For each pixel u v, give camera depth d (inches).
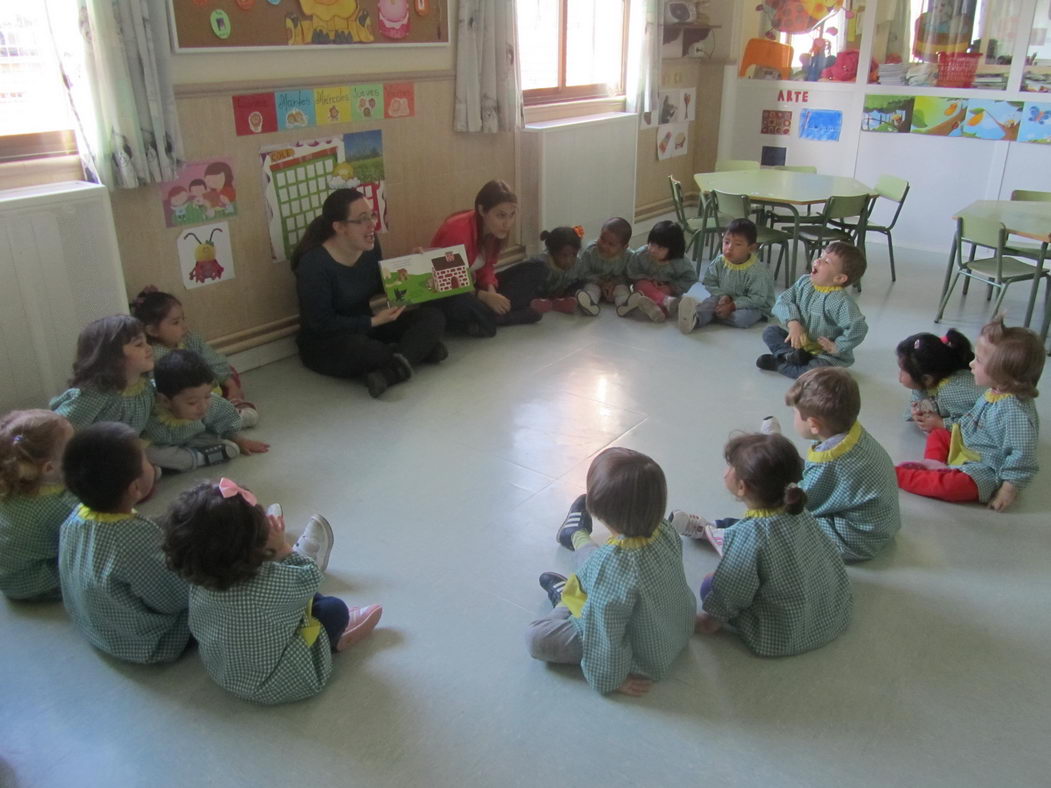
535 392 125.3
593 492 65.1
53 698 66.7
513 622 75.5
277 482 99.1
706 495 96.3
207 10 113.4
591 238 198.2
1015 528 90.7
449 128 157.2
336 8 130.3
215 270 125.8
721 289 158.1
